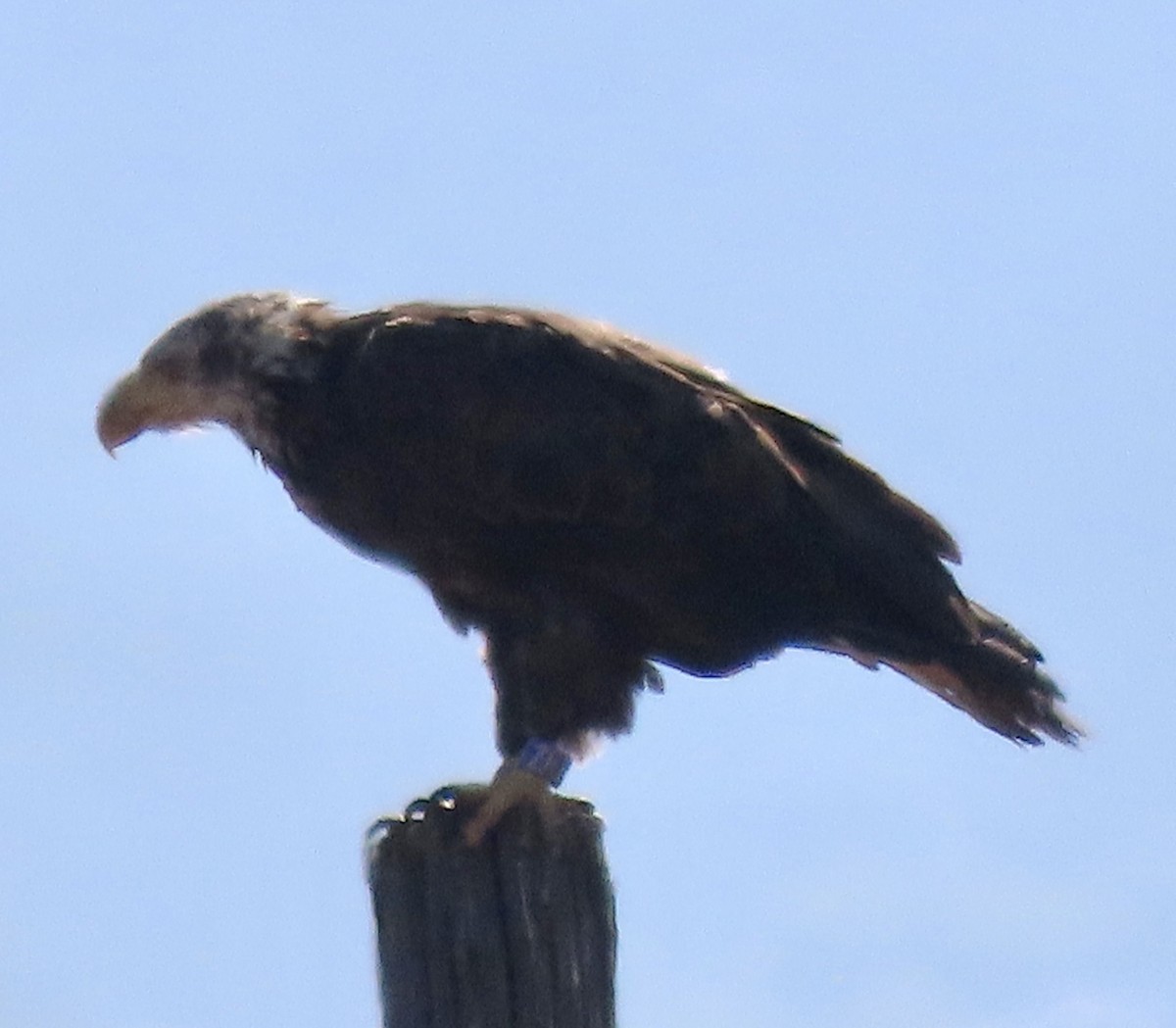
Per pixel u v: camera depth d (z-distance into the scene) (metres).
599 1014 8.61
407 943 8.52
